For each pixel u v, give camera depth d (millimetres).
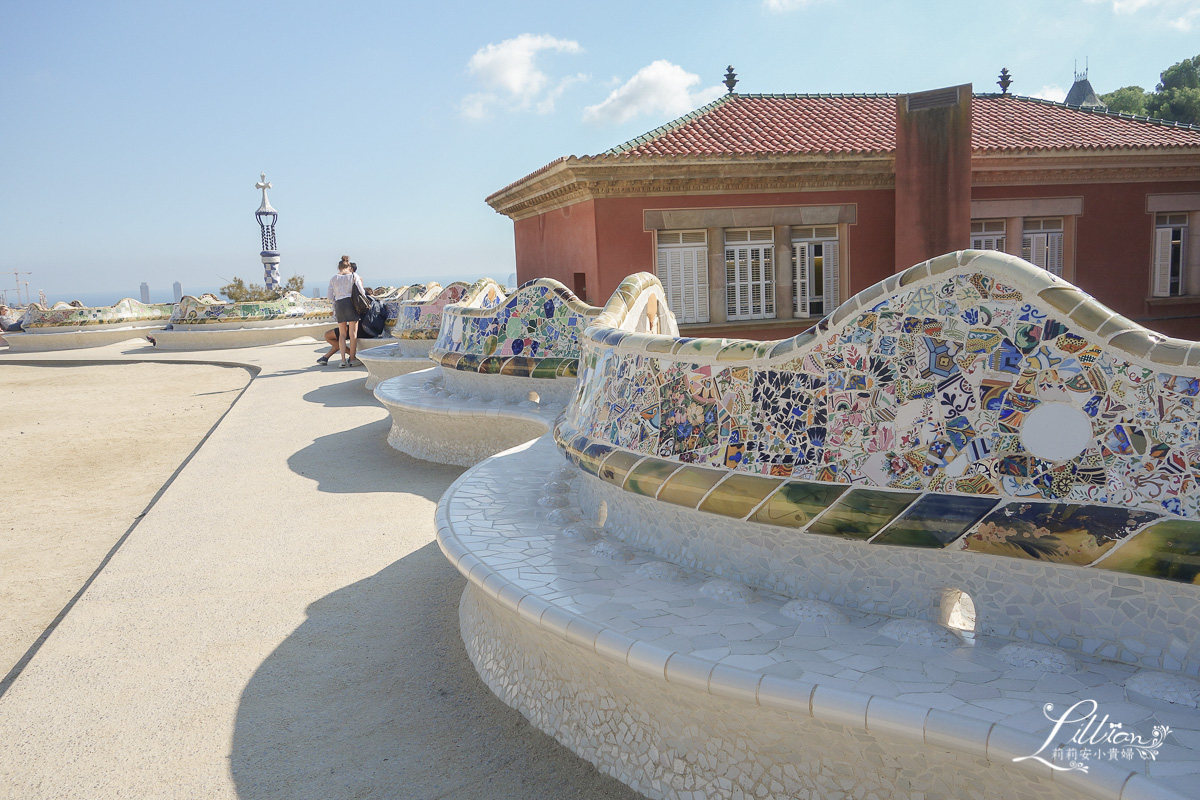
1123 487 2432
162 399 15617
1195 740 2086
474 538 4148
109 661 4410
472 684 4023
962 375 2723
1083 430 2504
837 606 3051
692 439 3432
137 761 3477
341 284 16828
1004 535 2586
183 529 6691
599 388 4148
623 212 14055
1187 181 16156
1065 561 2498
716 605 3152
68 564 6359
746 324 14867
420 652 4398
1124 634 2502
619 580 3494
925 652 2660
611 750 3229
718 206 14383
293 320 26188
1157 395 2387
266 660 4375
